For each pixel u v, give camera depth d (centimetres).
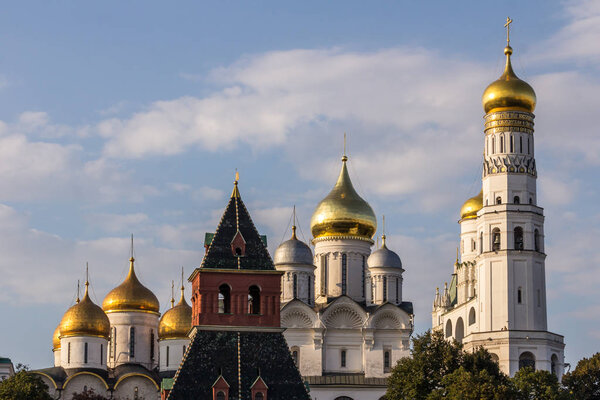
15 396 17162
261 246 14550
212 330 14038
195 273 14462
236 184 14938
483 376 16838
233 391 13588
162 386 14575
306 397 13712
